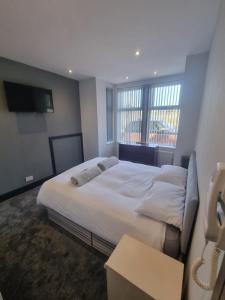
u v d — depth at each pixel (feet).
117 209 4.89
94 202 5.29
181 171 6.93
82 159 14.35
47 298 3.98
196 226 3.26
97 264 4.86
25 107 9.01
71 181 6.57
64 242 5.71
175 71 10.61
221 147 2.07
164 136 12.92
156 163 12.98
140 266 3.02
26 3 4.27
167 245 3.82
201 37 6.21
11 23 5.13
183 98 8.64
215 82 3.65
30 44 6.59
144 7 4.52
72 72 10.73
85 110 13.23
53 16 4.85
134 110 13.97
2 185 8.59
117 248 3.42
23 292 4.12
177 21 5.19
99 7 4.50
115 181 6.84
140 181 6.89
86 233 5.51
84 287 4.21
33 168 10.20
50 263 4.90
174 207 4.46
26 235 6.07
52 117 11.14
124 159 13.92
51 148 11.34
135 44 6.78
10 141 8.77
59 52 7.45
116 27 5.51
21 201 8.60
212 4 4.39
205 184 2.97
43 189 6.61
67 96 12.12
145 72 10.83
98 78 12.23
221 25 3.84
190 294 2.66
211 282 1.42
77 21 5.11
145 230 4.14
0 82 8.00
